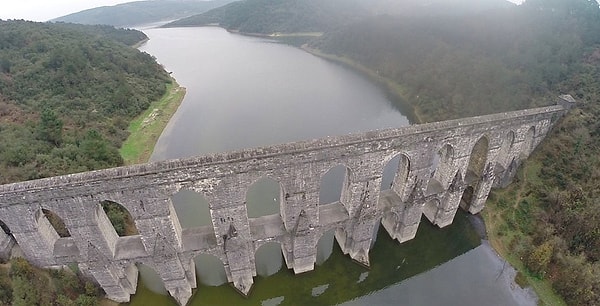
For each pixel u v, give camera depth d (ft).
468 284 110.73
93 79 228.84
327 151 88.94
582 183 125.18
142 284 107.55
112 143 185.06
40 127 146.41
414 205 112.37
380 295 107.96
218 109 266.77
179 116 254.27
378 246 123.95
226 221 91.66
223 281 108.68
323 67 378.94
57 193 77.25
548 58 186.80
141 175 78.33
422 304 104.53
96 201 80.79
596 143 131.85
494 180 135.33
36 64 213.05
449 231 129.70
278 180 89.30
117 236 99.14
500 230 126.00
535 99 169.58
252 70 376.68
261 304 106.22
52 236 92.73
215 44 545.44
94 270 91.56
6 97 180.86
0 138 141.08
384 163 98.48
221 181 84.33
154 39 626.23
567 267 103.81
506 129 115.96
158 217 86.28
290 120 244.01
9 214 78.54
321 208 108.78
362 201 102.83
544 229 117.39
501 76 200.44
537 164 137.08
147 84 277.64
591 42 191.31
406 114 250.57
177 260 93.86
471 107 207.62
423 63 281.95
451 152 111.34
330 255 118.93
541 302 102.47
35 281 86.33
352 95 290.76
